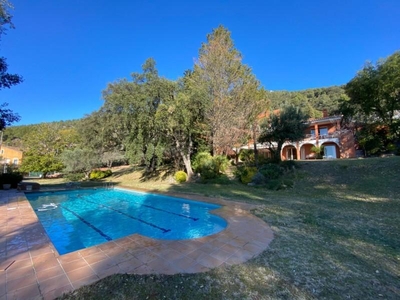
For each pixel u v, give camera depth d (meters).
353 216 5.82
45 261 3.43
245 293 2.47
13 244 4.28
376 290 2.51
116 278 2.83
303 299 2.34
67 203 10.88
